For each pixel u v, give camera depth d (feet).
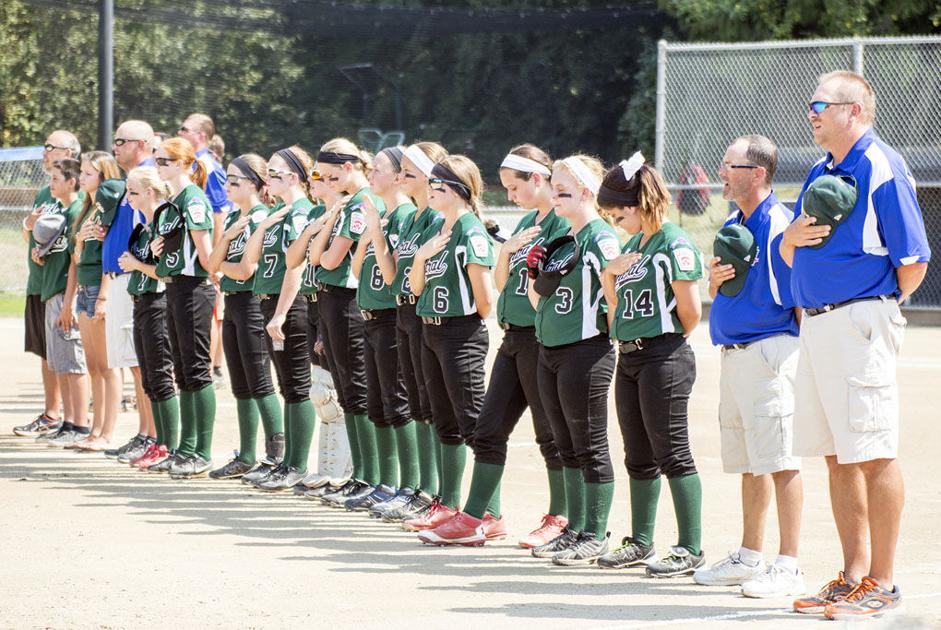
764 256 34.04
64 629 30.09
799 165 103.86
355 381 46.68
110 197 55.06
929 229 106.11
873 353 31.37
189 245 51.26
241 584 34.58
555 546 38.63
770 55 104.94
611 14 155.02
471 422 41.11
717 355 88.94
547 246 37.29
